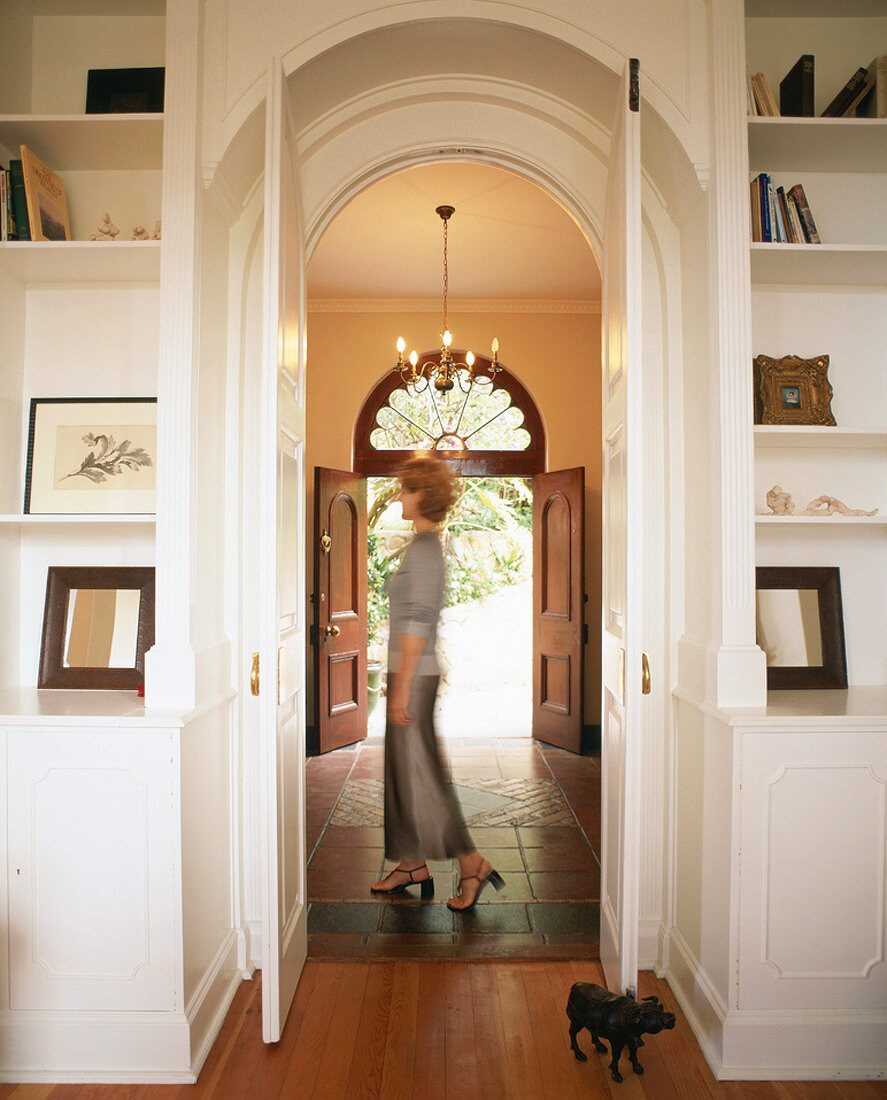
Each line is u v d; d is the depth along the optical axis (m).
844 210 2.77
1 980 2.17
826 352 2.78
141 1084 2.13
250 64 2.46
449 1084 2.10
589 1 2.48
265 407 2.20
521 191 4.37
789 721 2.17
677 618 2.72
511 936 2.95
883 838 2.20
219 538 2.67
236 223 2.78
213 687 2.50
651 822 2.75
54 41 2.76
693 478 2.62
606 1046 2.26
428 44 2.62
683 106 2.46
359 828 4.14
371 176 2.98
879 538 2.80
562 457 6.21
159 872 2.16
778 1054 2.16
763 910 2.18
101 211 2.76
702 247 2.51
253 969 2.71
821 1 2.68
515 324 6.23
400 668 3.09
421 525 3.11
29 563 2.75
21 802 2.17
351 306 6.19
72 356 2.76
